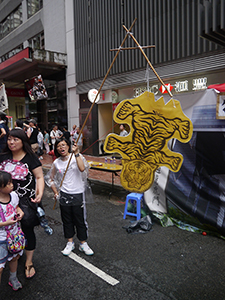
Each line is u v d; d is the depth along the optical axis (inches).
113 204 216.5
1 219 89.7
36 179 111.0
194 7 316.5
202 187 157.2
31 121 279.3
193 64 331.0
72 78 548.7
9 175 90.2
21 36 722.2
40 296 101.0
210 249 136.1
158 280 109.7
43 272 117.5
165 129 124.3
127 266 120.8
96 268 119.6
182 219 167.0
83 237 131.3
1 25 837.2
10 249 94.3
